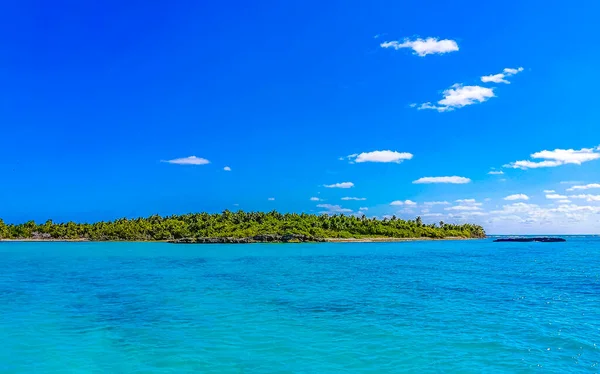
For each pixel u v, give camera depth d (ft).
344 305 108.06
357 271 203.10
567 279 167.32
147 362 62.80
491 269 213.87
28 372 59.06
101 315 95.50
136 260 283.59
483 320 90.22
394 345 71.26
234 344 71.92
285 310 101.30
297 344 71.87
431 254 364.38
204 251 411.54
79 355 66.33
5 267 226.38
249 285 148.15
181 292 130.72
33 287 143.23
